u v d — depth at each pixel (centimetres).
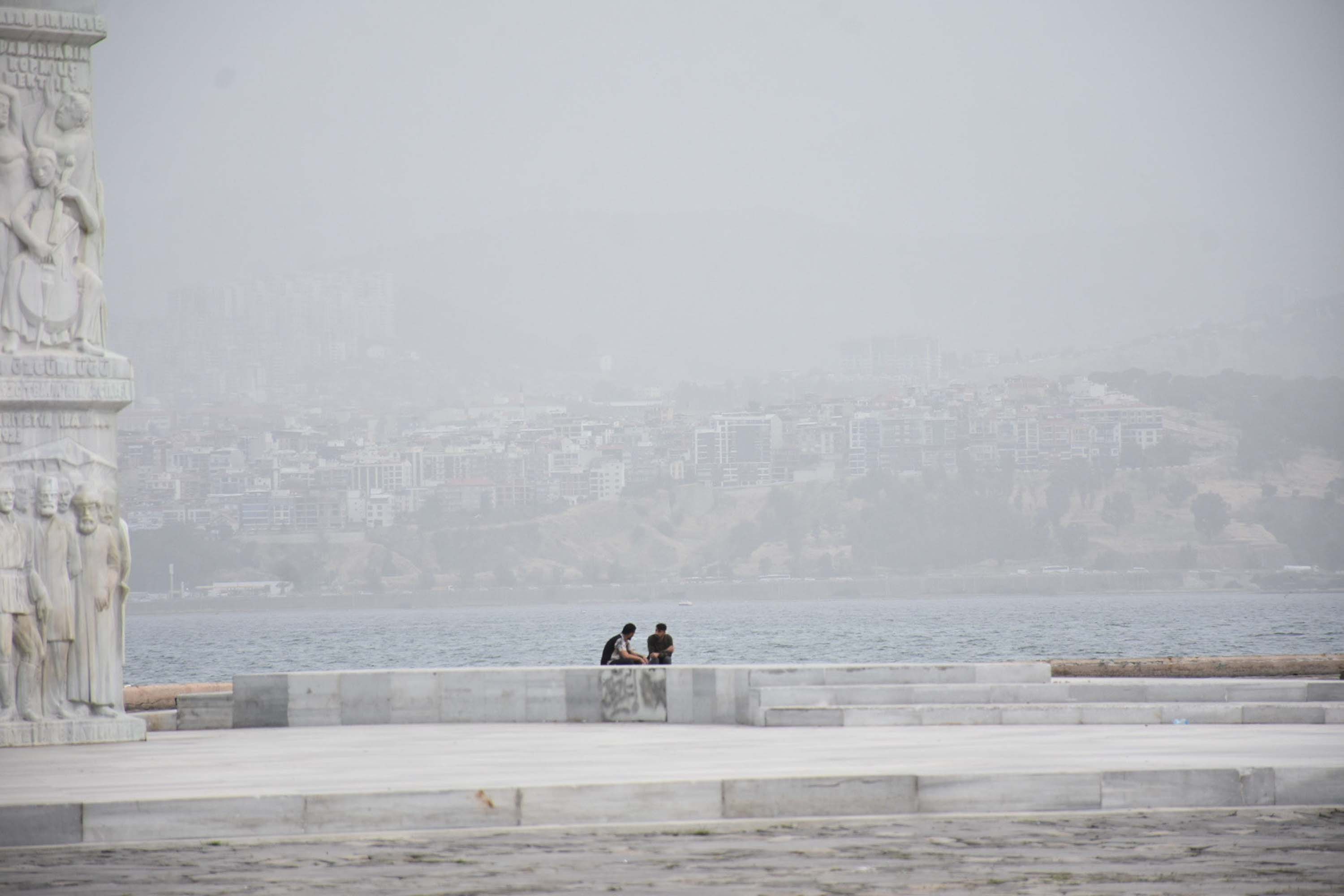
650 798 4862
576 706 8362
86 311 7362
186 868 4112
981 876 3850
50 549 7200
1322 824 4678
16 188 7275
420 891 3731
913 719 7756
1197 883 3744
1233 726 7381
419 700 8431
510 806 4788
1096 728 7312
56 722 7162
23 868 4147
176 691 9656
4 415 7181
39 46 7369
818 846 4325
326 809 4712
